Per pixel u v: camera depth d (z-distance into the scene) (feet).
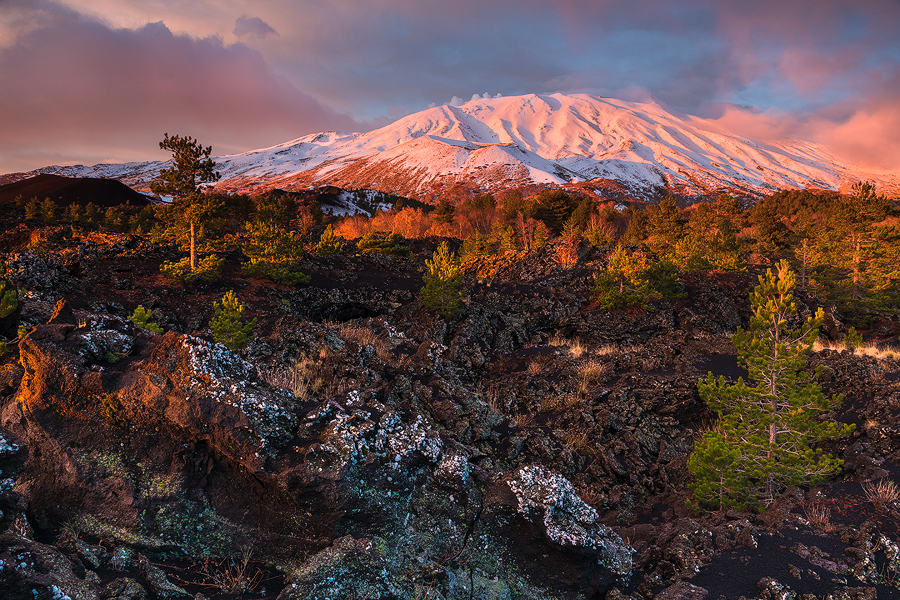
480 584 15.83
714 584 16.43
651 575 17.11
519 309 76.54
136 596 12.62
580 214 247.09
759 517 22.08
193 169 69.00
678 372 48.83
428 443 17.48
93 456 15.62
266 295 66.74
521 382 44.88
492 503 17.19
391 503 16.34
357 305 71.87
